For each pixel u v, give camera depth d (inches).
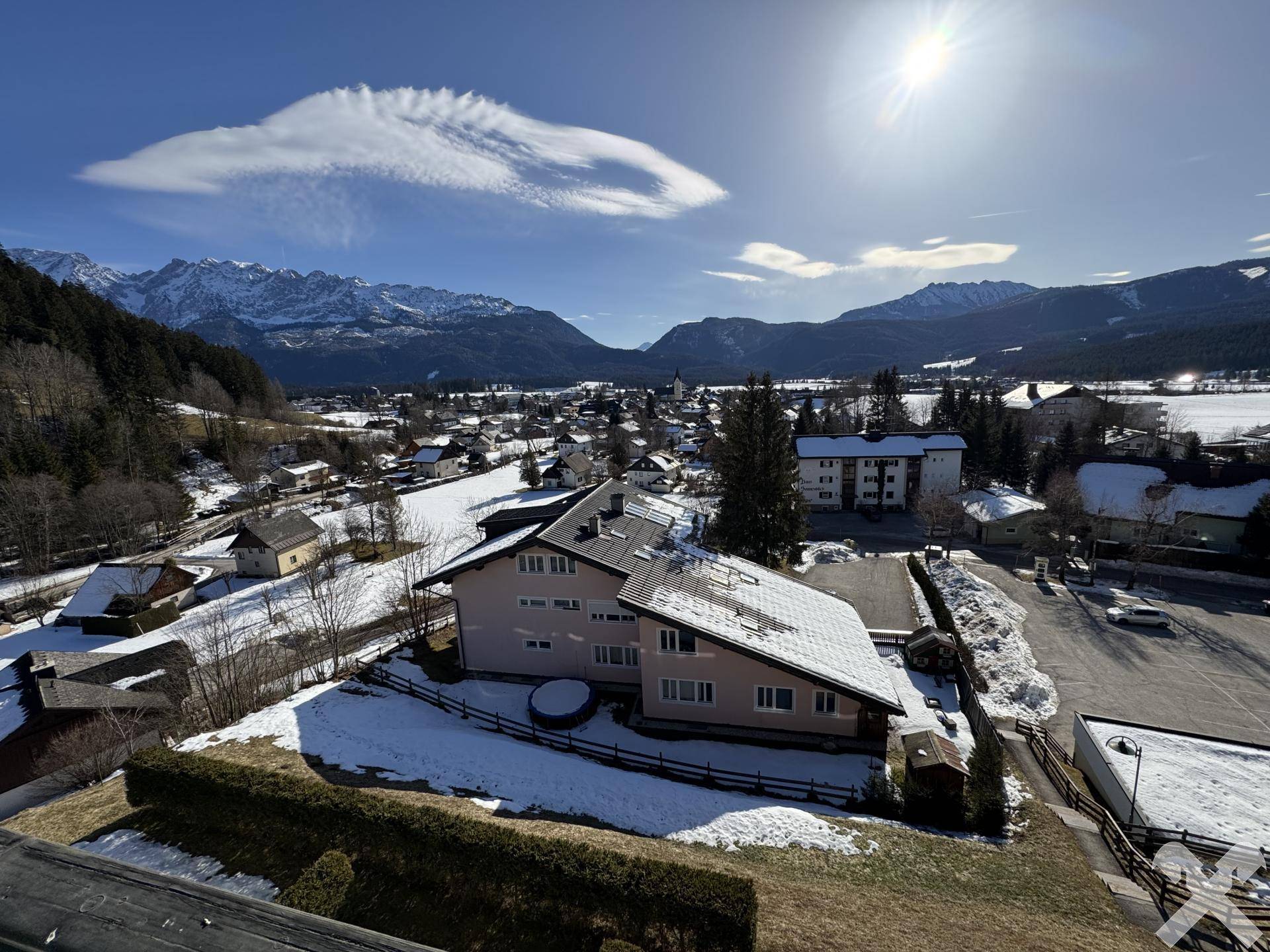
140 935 94.5
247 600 2107.5
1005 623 1481.3
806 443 2896.2
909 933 525.7
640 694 1077.8
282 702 1052.5
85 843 613.6
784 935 504.7
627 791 761.6
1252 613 1540.4
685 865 487.8
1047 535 2069.4
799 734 953.5
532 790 753.6
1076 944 531.8
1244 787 809.5
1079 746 968.9
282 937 95.7
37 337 4008.4
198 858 582.9
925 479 2812.5
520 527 1310.3
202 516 3472.0
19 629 2003.0
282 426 5280.5
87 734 1000.2
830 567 2015.3
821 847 666.2
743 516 1620.3
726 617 985.5
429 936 491.8
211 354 5570.9
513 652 1151.0
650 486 3718.0
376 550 2554.1
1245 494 1962.4
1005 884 620.7
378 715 986.1
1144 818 763.4
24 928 95.7
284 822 586.6
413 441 5305.1
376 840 550.6
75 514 2659.9
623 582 1073.5
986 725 918.4
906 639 1385.3
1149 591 1708.9
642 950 408.5
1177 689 1206.9
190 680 1325.0
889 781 796.0
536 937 485.7
